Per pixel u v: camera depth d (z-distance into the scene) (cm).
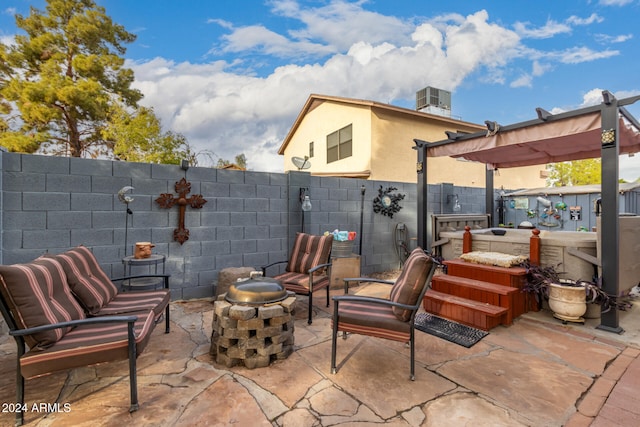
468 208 779
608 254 330
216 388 225
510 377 240
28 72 1170
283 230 517
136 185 408
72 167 371
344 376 242
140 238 412
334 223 578
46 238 358
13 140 1062
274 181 508
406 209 669
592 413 197
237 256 478
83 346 196
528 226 627
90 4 1291
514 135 403
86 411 200
